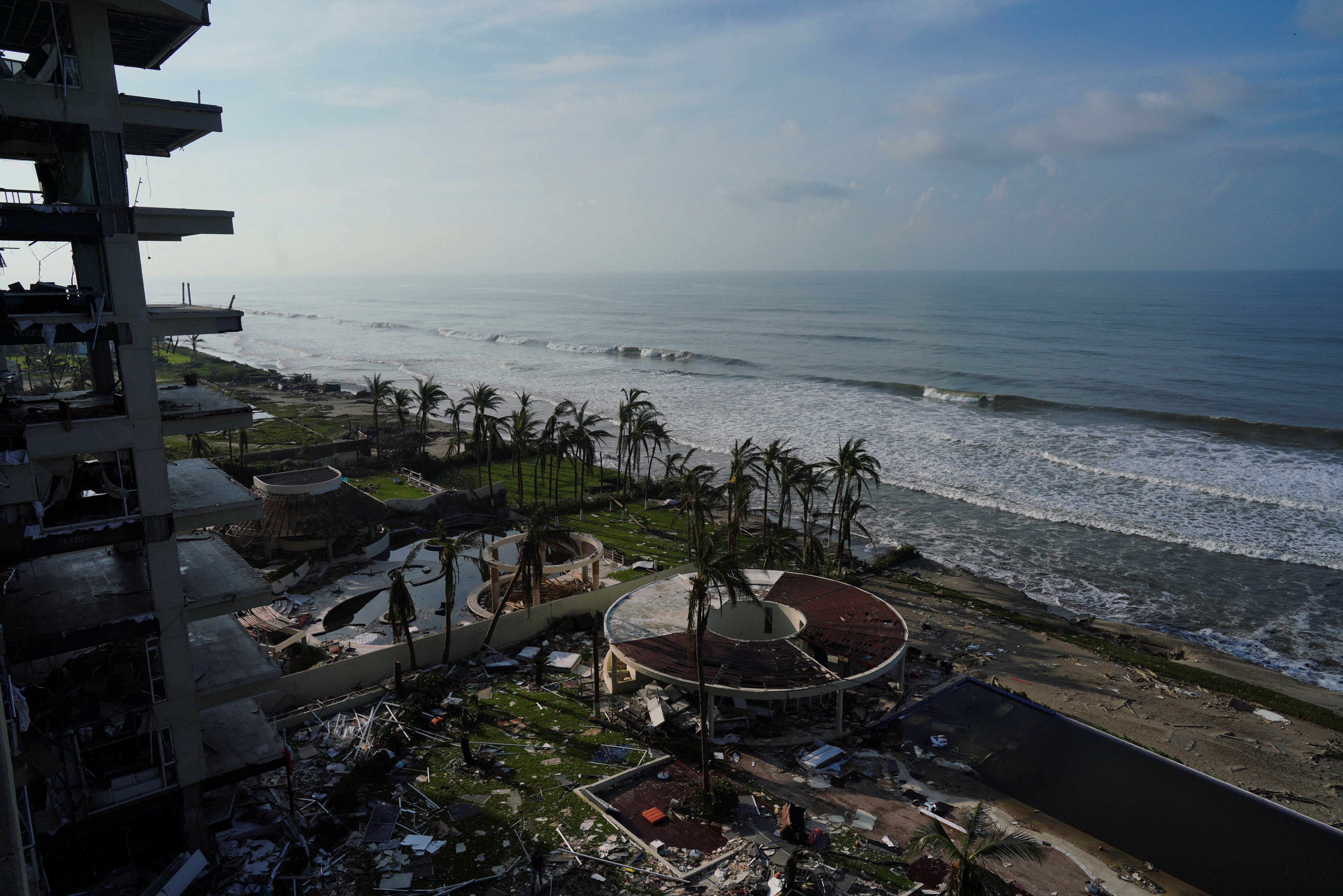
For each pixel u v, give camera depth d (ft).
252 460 293.02
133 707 83.10
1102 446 334.03
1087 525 244.01
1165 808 108.99
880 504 266.57
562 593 172.55
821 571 184.96
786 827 97.91
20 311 73.26
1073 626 176.65
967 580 202.49
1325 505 256.11
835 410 417.90
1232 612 186.60
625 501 261.65
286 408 423.23
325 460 288.51
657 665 124.36
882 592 192.03
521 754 116.37
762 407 427.74
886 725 128.67
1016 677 148.87
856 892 87.97
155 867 90.02
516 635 155.33
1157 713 137.18
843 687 122.11
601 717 127.75
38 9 72.18
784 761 117.08
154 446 80.69
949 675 148.25
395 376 570.46
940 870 92.73
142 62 89.25
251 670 92.68
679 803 104.47
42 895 73.82
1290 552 220.64
